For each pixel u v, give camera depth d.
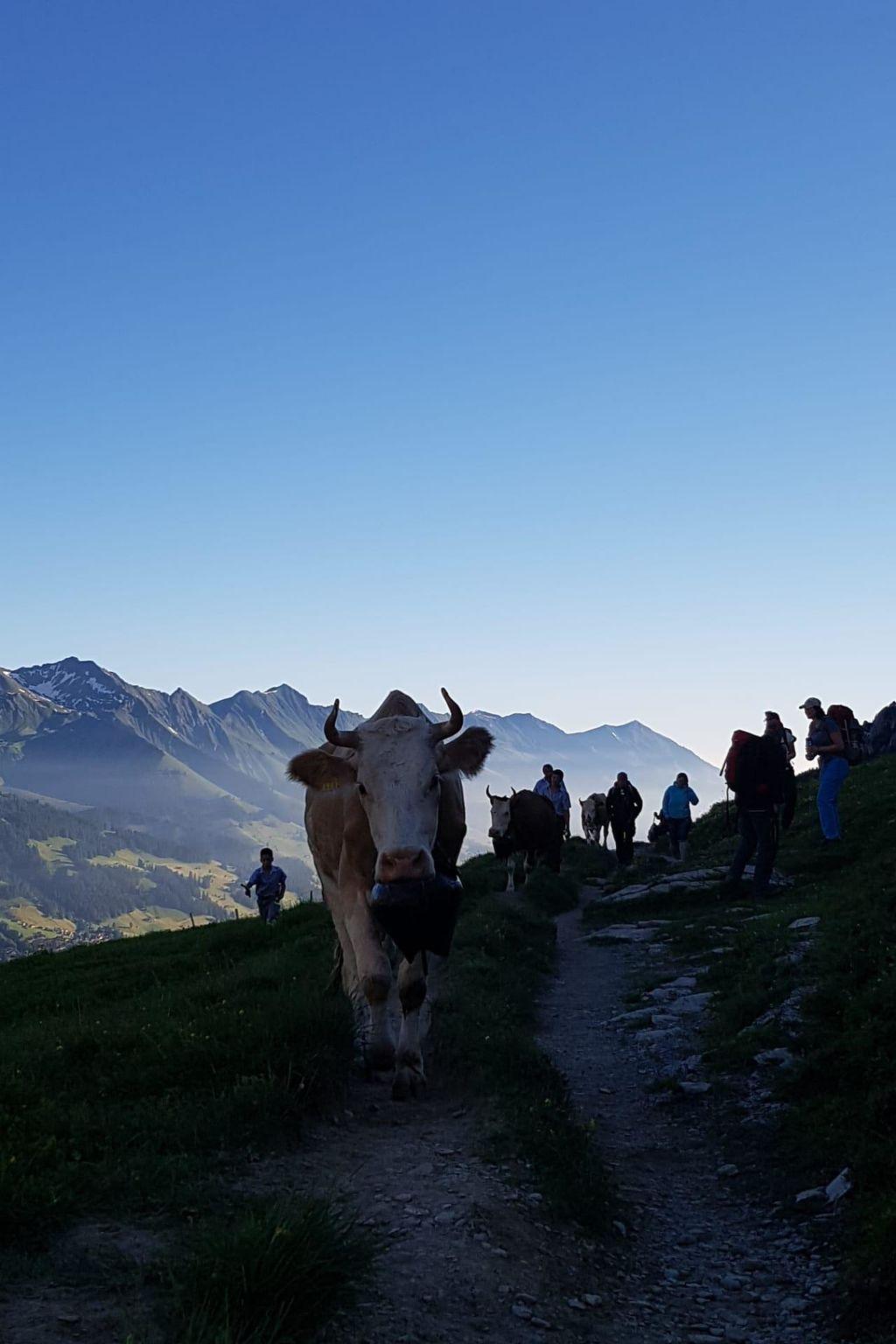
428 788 5.68
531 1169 4.79
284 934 14.26
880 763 20.73
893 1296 3.81
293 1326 3.25
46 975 16.09
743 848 12.84
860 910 8.41
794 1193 5.03
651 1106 6.45
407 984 5.97
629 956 10.82
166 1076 5.46
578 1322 3.73
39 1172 4.22
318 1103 5.30
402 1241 3.98
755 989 7.76
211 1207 4.09
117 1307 3.32
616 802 20.83
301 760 5.89
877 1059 5.64
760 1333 3.87
